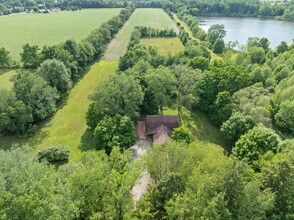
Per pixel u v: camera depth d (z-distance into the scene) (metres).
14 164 29.20
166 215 28.58
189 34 141.50
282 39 137.62
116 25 140.88
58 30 150.62
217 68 63.47
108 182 27.98
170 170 31.28
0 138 51.88
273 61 82.00
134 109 51.72
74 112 62.16
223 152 48.66
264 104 52.28
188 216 24.22
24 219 21.92
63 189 25.19
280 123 56.97
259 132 42.75
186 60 77.50
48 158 44.47
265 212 25.22
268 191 25.56
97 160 32.31
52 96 60.44
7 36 134.50
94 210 26.12
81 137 52.41
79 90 74.12
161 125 51.94
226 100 55.00
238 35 148.00
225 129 50.16
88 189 26.58
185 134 47.19
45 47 83.12
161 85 56.00
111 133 44.81
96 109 50.59
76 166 31.41
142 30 132.62
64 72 69.44
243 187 24.06
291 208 25.75
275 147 41.19
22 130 52.81
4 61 87.19
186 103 59.00
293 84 59.69
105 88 51.78
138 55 79.88
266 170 28.38
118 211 25.98
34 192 22.73
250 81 66.00
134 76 59.09
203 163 29.86
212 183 24.36
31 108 53.69
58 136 52.81
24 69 86.38
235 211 23.58
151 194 29.84
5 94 52.59
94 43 101.44
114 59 100.56
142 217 26.84
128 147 44.47
